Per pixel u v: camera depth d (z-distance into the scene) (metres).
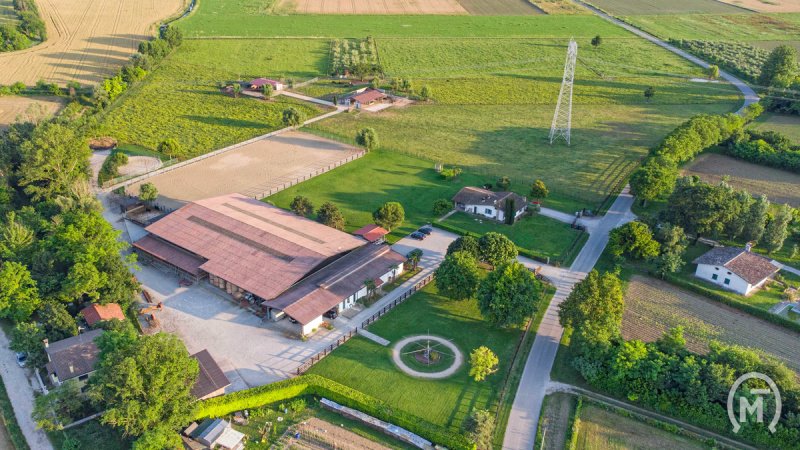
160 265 126.00
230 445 82.50
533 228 142.38
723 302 116.31
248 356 100.25
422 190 159.88
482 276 121.50
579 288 100.44
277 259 117.38
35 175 141.38
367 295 116.31
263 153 181.12
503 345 103.94
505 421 88.31
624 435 86.31
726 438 86.31
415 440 84.75
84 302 110.06
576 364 95.50
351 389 91.94
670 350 95.38
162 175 165.88
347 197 154.88
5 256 111.81
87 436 84.12
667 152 162.00
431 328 107.88
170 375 81.62
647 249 124.00
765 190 160.75
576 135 197.50
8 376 96.19
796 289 120.06
